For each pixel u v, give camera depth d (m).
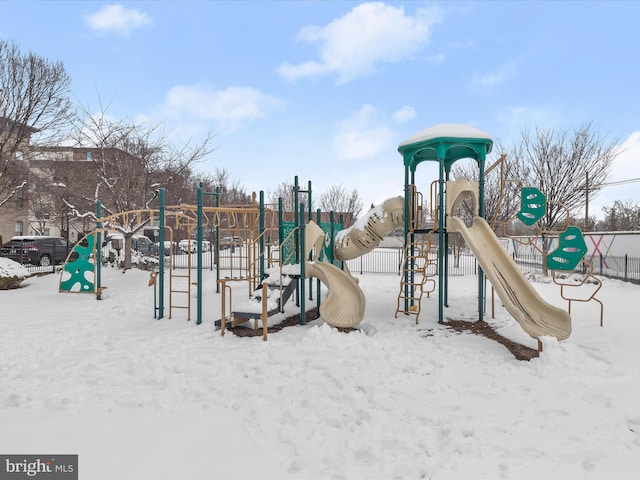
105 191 19.06
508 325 8.51
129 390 5.11
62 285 12.63
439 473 3.26
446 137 8.90
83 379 5.44
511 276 8.17
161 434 3.97
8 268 14.72
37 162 22.19
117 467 3.39
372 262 27.05
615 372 5.61
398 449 3.66
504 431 3.98
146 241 29.86
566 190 22.14
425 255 9.72
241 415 4.40
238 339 7.70
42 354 6.71
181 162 20.16
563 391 4.95
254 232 12.45
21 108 19.48
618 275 19.78
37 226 40.06
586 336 7.56
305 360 6.27
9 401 4.76
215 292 13.30
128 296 13.23
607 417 4.27
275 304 8.59
